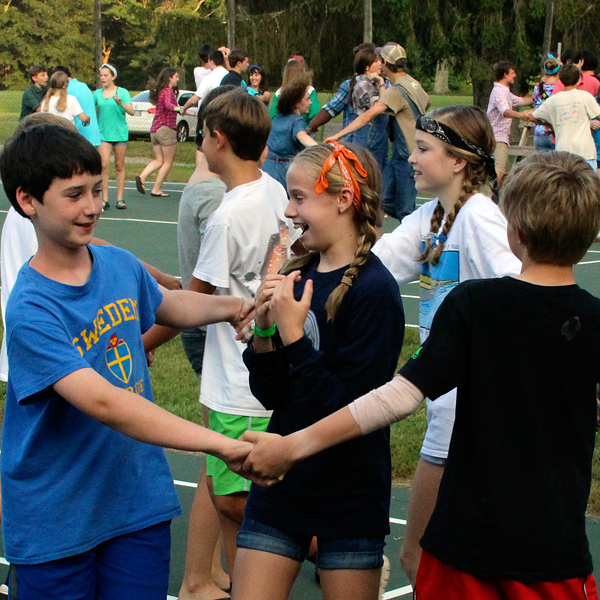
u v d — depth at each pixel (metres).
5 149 2.33
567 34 25.92
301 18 31.59
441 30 25.33
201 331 3.81
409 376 2.12
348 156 2.46
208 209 3.49
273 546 2.43
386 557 3.55
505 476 2.08
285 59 31.98
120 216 12.68
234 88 3.21
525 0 24.73
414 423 5.18
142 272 2.62
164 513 2.50
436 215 3.01
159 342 3.13
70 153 2.25
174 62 37.28
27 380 2.25
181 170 18.84
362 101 9.84
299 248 3.49
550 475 2.08
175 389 5.77
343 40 31.52
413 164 2.96
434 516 2.18
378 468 2.42
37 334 2.24
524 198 2.12
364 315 2.37
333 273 2.50
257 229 3.14
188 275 3.61
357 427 2.16
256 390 2.54
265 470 2.26
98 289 2.41
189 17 33.62
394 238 3.17
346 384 2.36
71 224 2.29
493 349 2.10
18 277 2.37
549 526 2.06
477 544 2.08
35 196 2.28
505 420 2.10
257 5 33.00
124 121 13.07
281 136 9.09
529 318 2.10
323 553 2.41
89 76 53.97
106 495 2.39
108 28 53.91
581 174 2.12
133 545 2.45
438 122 2.87
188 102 13.91
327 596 2.39
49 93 12.23
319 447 2.20
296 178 2.48
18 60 53.19
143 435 2.25
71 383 2.21
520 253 2.21
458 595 2.12
